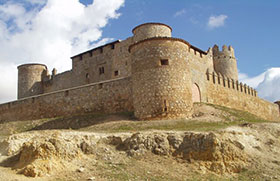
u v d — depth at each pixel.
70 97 34.56
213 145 15.69
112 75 42.22
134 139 16.69
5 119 40.97
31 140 15.46
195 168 14.96
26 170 12.82
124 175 13.52
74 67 48.44
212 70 45.41
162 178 13.61
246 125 20.88
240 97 47.28
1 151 15.99
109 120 26.88
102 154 15.81
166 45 26.19
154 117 24.81
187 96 26.00
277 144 18.06
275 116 58.78
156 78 25.44
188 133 16.83
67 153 14.72
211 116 25.95
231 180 14.20
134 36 38.62
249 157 16.06
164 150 16.09
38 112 37.22
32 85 53.28
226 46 50.56
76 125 28.58
